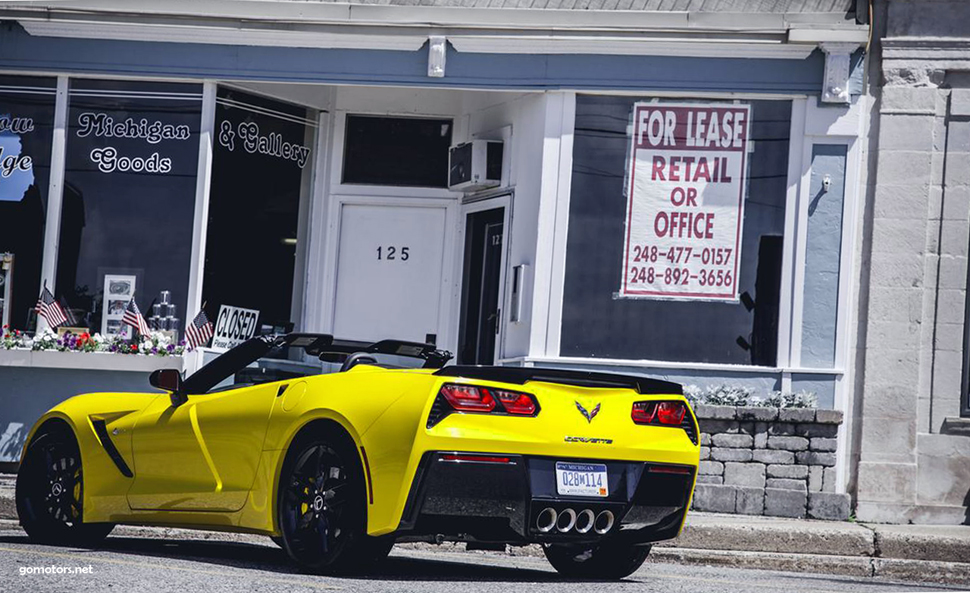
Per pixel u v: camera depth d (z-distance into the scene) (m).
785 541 33.38
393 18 42.62
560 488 22.81
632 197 42.00
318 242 46.94
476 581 23.91
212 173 43.91
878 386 40.72
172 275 43.53
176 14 43.16
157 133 43.84
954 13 40.97
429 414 21.92
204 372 26.67
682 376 41.38
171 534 32.78
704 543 33.50
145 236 43.69
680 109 42.00
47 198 44.00
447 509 22.02
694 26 41.28
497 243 45.59
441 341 46.84
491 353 45.50
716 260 41.69
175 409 26.39
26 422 41.97
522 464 22.44
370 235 47.34
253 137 45.06
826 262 41.16
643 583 25.36
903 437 40.53
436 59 42.53
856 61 41.16
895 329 40.81
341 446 22.83
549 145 42.12
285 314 46.16
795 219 41.31
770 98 41.66
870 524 36.84
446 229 47.06
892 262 40.91
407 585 22.12
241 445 24.69
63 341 42.03
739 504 38.03
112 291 43.66
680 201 41.84
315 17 42.84
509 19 42.09
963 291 40.75
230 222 44.50
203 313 42.78
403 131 47.41
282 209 45.94
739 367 41.16
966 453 40.50
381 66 43.09
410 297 47.19
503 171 44.66
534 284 41.75
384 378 22.92
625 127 42.09
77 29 43.69
